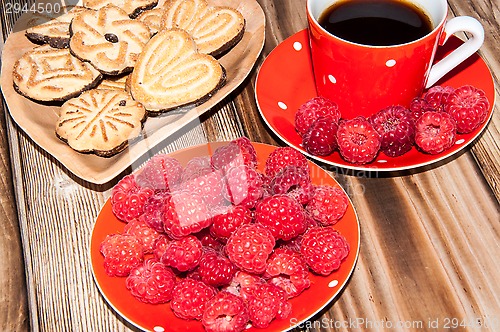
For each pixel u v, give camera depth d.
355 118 0.59
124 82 0.66
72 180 0.62
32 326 0.56
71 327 0.56
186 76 0.63
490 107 0.60
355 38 0.60
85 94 0.64
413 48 0.57
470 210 0.58
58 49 0.66
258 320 0.53
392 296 0.56
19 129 0.64
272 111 0.61
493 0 0.68
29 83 0.63
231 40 0.65
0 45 0.69
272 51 0.64
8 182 0.62
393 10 0.61
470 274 0.56
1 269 0.58
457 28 0.59
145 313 0.54
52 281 0.58
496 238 0.57
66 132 0.61
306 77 0.64
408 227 0.58
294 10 0.69
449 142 0.58
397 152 0.59
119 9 0.67
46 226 0.60
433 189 0.60
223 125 0.63
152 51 0.65
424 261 0.57
